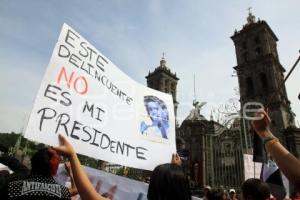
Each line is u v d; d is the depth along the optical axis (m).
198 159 34.38
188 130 37.88
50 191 2.81
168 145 5.61
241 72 43.38
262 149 6.26
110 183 5.25
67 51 4.21
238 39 47.38
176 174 2.18
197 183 31.67
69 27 4.37
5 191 2.72
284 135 34.66
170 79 56.00
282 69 43.91
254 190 3.64
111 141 4.58
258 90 40.31
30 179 2.82
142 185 5.39
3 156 3.62
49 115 3.67
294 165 2.11
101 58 4.87
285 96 40.44
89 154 4.13
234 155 31.06
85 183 2.34
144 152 5.13
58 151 2.42
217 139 33.69
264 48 43.38
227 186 30.12
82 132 4.10
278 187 7.14
